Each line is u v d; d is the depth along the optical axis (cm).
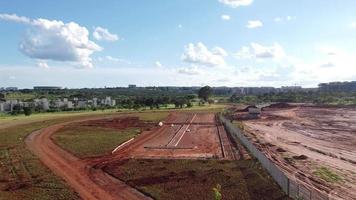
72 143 7162
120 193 3953
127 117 12962
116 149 6525
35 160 5516
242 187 3934
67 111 16462
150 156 5856
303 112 15562
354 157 6003
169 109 17250
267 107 18250
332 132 9206
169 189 3991
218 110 16588
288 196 3506
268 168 4375
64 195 3825
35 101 17938
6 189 4034
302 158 5741
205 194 3766
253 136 8169
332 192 3966
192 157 5688
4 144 7000
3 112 15625
